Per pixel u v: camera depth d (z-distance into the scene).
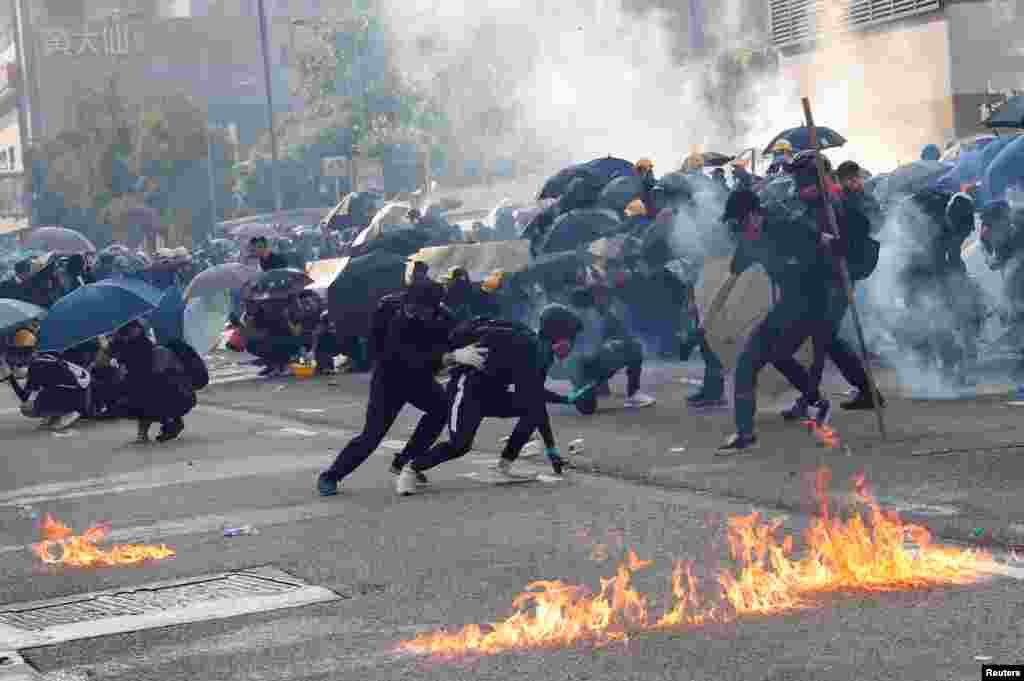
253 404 52.28
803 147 56.19
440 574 21.75
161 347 42.97
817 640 16.73
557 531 24.45
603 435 35.94
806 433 32.91
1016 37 78.50
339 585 21.56
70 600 22.11
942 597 18.22
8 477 37.47
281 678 16.83
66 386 49.22
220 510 29.41
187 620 20.06
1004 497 24.09
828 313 33.03
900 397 37.09
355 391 53.81
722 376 39.28
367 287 55.19
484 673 16.41
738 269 32.19
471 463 33.38
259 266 67.69
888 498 24.81
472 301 50.06
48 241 85.94
